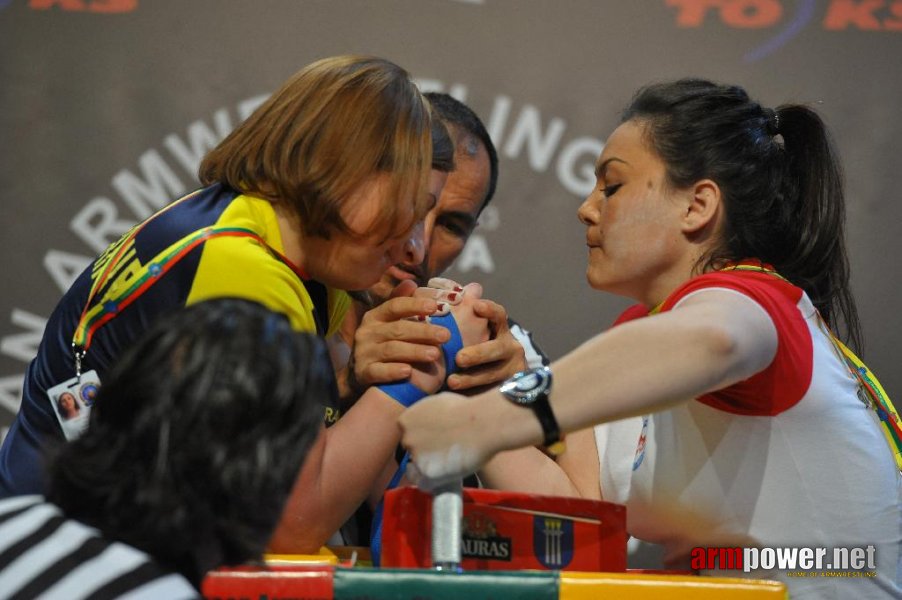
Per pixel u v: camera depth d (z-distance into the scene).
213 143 5.44
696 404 2.55
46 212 5.39
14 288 5.36
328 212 2.57
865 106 5.48
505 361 2.85
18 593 1.58
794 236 2.80
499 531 2.32
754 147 2.76
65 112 5.42
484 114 5.48
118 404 1.66
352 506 2.61
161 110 5.44
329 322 2.93
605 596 1.96
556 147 5.48
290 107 2.65
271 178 2.62
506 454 2.90
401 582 1.96
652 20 5.51
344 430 2.62
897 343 5.40
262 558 1.71
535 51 5.50
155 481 1.59
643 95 2.91
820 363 2.51
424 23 5.49
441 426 2.16
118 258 2.65
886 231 5.44
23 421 2.75
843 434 2.49
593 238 2.89
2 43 5.43
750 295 2.39
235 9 5.47
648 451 2.67
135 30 5.45
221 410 1.61
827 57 5.49
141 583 1.58
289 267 2.65
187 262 2.54
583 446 3.01
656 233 2.78
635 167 2.81
